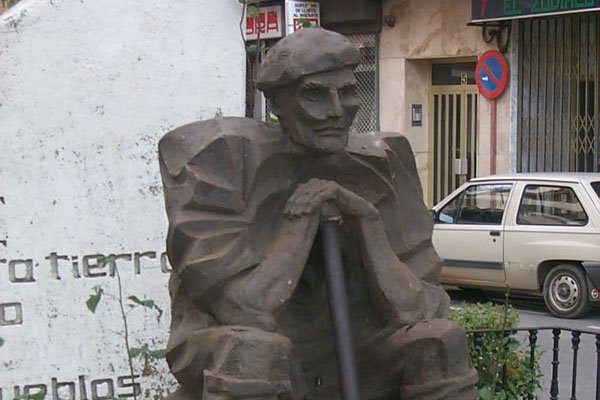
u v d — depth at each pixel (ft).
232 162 10.93
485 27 59.31
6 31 17.90
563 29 56.44
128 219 18.60
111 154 18.51
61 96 18.24
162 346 18.66
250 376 10.23
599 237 41.45
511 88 58.39
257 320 10.58
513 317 20.80
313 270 11.52
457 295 47.85
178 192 10.96
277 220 11.17
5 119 17.93
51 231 18.20
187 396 11.35
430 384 10.87
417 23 62.59
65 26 18.21
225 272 10.72
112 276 18.48
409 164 12.10
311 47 10.69
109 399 18.35
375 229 11.19
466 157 62.18
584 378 30.50
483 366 19.49
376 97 64.85
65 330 18.26
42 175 18.15
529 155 58.18
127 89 18.61
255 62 21.58
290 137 11.03
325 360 11.46
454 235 45.65
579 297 41.78
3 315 17.99
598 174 44.16
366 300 11.51
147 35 18.71
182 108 18.93
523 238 43.37
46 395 18.20
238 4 19.26
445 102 63.16
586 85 55.88
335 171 11.38
